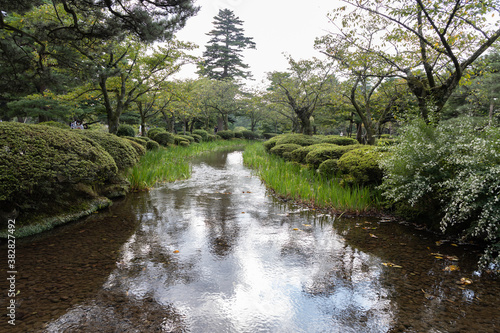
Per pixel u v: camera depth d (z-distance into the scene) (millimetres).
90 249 3068
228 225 4051
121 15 6000
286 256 3002
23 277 2396
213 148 20844
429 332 1799
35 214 3666
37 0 6188
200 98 25359
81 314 1904
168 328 1794
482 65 6195
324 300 2172
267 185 6949
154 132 17750
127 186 6172
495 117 3367
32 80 9078
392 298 2205
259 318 1938
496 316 1973
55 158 3826
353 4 5723
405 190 3777
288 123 31750
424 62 5625
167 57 12039
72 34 6820
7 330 1708
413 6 5344
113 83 11227
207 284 2379
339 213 4715
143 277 2463
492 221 2789
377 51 6559
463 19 4984
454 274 2617
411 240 3518
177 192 6320
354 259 2945
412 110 4582
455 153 3410
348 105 13867
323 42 7660
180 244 3287
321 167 6660
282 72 15344
